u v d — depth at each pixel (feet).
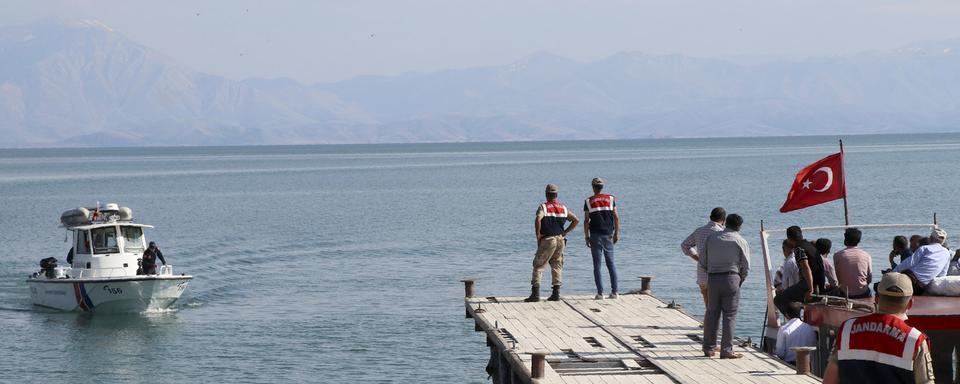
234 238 358.43
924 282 103.19
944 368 95.71
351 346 169.68
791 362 101.55
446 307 203.41
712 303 95.20
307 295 223.92
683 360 93.97
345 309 204.23
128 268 222.48
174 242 347.36
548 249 129.59
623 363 94.07
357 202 547.90
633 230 352.28
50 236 377.30
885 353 53.01
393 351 165.27
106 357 168.35
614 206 131.03
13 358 169.48
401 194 618.85
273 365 158.20
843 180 115.44
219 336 181.78
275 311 205.05
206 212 488.02
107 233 223.10
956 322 93.15
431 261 279.08
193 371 156.56
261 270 269.64
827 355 98.78
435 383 145.59
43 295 221.66
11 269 286.66
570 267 255.91
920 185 584.40
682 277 233.55
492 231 364.38
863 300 102.53
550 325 112.98
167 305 213.05
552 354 97.35
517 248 307.17
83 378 154.61
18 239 367.04
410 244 325.42
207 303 218.59
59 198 619.26
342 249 316.60
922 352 52.49
